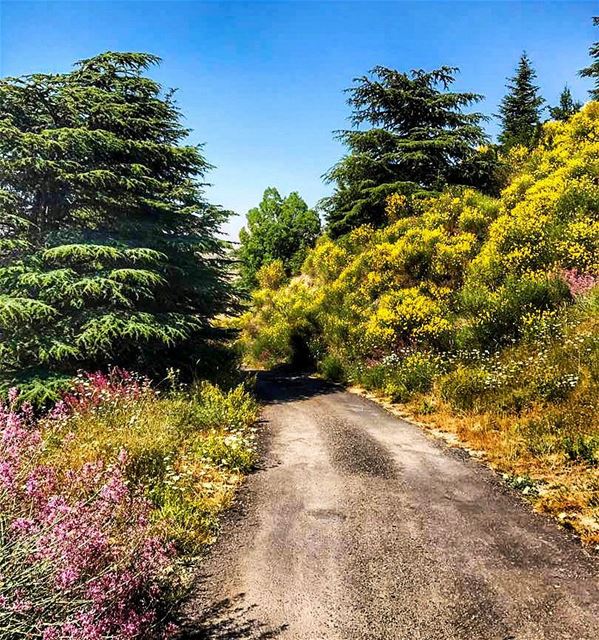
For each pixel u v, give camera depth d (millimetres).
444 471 7094
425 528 5305
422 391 11883
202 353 14047
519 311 11719
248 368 22797
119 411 8133
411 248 16938
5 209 10492
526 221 14570
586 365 8797
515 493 6207
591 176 15797
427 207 20938
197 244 12719
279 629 3678
